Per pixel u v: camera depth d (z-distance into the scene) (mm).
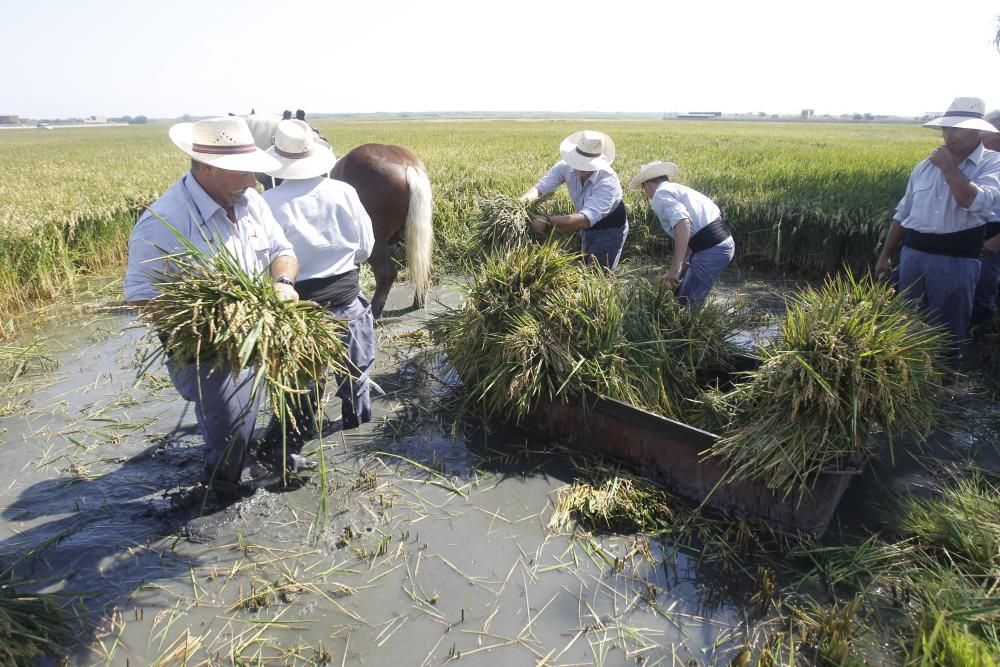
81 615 2561
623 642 2482
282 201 3404
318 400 3248
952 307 4285
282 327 2795
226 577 2793
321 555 2943
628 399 3693
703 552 2947
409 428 4094
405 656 2406
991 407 4312
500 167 12266
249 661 2379
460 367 4277
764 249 7805
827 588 2760
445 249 7879
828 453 2957
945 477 3570
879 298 3389
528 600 2689
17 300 6418
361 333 3820
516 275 3996
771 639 2496
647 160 14773
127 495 3369
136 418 4203
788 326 3314
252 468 3576
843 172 11047
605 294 3996
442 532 3109
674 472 3385
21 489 3426
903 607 2623
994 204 3928
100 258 7953
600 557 2951
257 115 6289
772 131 42875
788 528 3088
